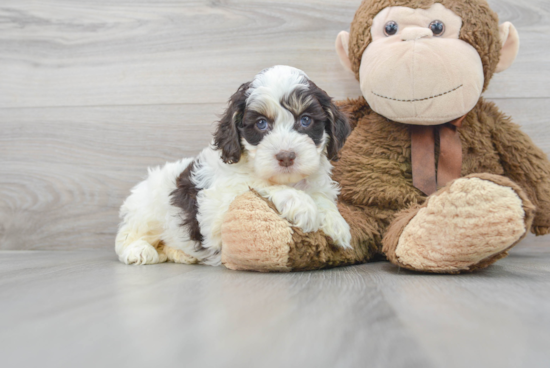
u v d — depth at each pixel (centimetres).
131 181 290
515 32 215
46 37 297
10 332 91
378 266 190
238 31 284
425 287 134
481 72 204
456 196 150
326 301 115
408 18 204
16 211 296
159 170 238
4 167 296
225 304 112
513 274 163
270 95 181
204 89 287
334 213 189
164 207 217
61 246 292
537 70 264
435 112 201
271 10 281
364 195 217
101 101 292
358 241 198
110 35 293
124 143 291
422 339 83
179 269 189
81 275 169
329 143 196
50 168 294
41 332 90
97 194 291
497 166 220
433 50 194
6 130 296
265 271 174
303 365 71
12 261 225
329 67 277
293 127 181
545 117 263
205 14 287
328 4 277
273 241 165
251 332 88
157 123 289
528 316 99
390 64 199
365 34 216
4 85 298
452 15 201
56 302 117
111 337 86
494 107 230
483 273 166
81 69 295
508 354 75
